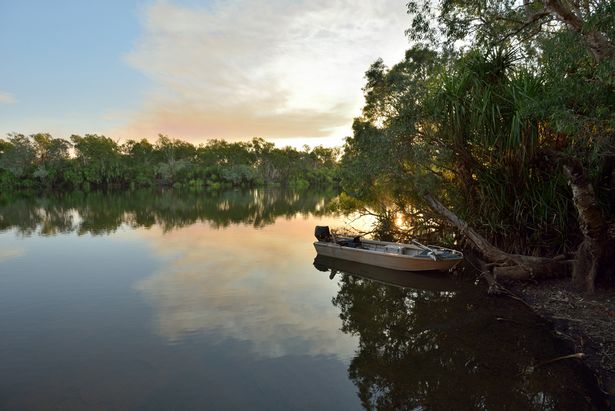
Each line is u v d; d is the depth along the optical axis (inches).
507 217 381.7
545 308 289.3
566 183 331.0
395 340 243.9
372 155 448.8
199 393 183.2
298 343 240.4
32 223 829.2
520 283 345.7
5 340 243.3
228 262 471.5
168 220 901.8
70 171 2655.0
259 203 1514.5
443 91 343.9
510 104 315.9
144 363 212.5
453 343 236.8
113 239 633.6
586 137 236.8
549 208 346.0
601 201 307.0
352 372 203.3
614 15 180.2
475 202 409.1
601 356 210.7
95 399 177.0
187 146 3895.2
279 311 299.3
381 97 443.2
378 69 486.6
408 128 364.8
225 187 3282.5
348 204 785.6
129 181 3038.9
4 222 843.4
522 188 361.4
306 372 204.1
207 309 303.4
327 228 515.8
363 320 279.1
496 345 232.7
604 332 236.7
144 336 249.9
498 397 177.9
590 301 282.5
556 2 212.1
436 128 382.3
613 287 292.8
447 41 313.0
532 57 314.5
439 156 386.9
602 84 210.2
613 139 231.0
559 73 232.4
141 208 1210.6
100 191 2407.7
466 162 385.7
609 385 184.2
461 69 340.5
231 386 189.5
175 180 3240.7
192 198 1766.7
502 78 327.3
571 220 347.3
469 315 284.7
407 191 498.9
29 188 2596.0
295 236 681.0
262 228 782.5
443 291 349.1
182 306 309.9
